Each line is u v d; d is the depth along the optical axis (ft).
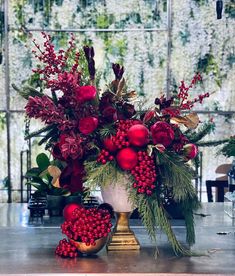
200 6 13.67
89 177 4.61
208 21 13.73
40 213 6.66
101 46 13.73
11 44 13.47
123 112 4.86
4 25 13.42
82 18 13.61
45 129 5.32
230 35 13.76
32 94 5.20
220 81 13.92
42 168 6.68
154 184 4.72
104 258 4.66
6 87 13.56
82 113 4.71
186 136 5.30
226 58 13.84
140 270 4.29
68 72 4.82
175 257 4.72
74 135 4.67
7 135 13.62
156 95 13.85
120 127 4.66
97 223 4.67
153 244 5.19
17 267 4.35
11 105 13.61
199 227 6.03
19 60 13.52
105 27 13.67
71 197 6.49
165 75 13.84
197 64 13.85
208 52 13.82
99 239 4.69
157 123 4.65
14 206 7.45
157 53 13.79
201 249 5.02
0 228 5.90
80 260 4.58
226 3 13.69
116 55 13.76
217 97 13.94
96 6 13.60
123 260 4.59
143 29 13.70
